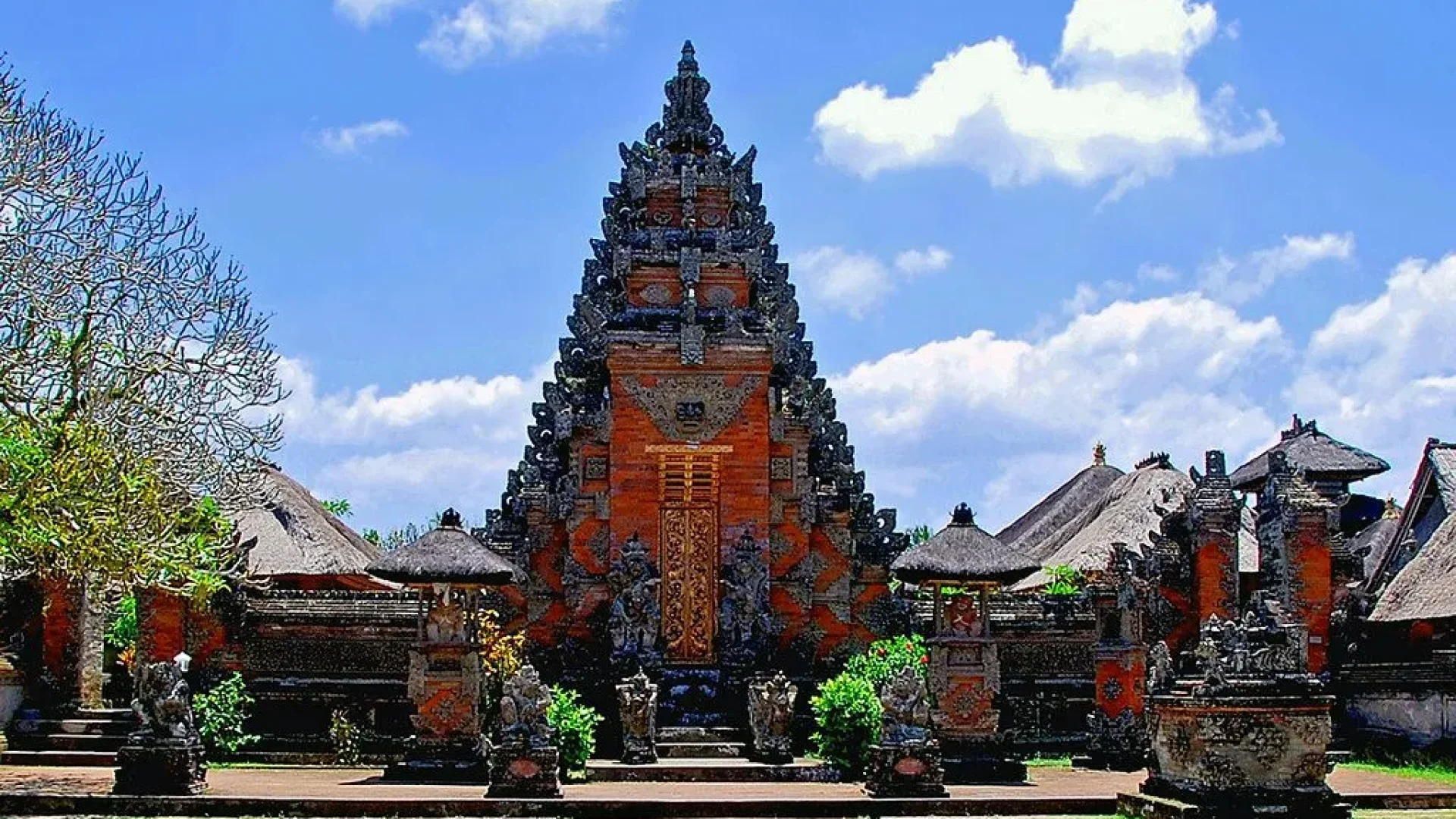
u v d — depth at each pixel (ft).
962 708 92.43
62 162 88.12
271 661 112.98
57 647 111.34
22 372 87.30
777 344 119.55
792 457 118.73
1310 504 121.39
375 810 76.74
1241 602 131.23
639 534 116.06
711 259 121.49
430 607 92.99
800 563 117.70
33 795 77.05
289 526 147.43
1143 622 115.65
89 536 85.30
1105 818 76.59
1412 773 96.48
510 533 119.03
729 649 111.75
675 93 131.23
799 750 107.55
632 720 97.04
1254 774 66.95
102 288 89.92
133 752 79.00
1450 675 103.50
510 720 80.43
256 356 96.27
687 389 117.91
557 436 118.11
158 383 92.53
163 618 111.75
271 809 76.89
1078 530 182.39
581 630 115.34
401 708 110.42
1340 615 119.44
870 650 112.88
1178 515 120.37
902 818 78.13
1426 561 121.08
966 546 93.81
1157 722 72.90
